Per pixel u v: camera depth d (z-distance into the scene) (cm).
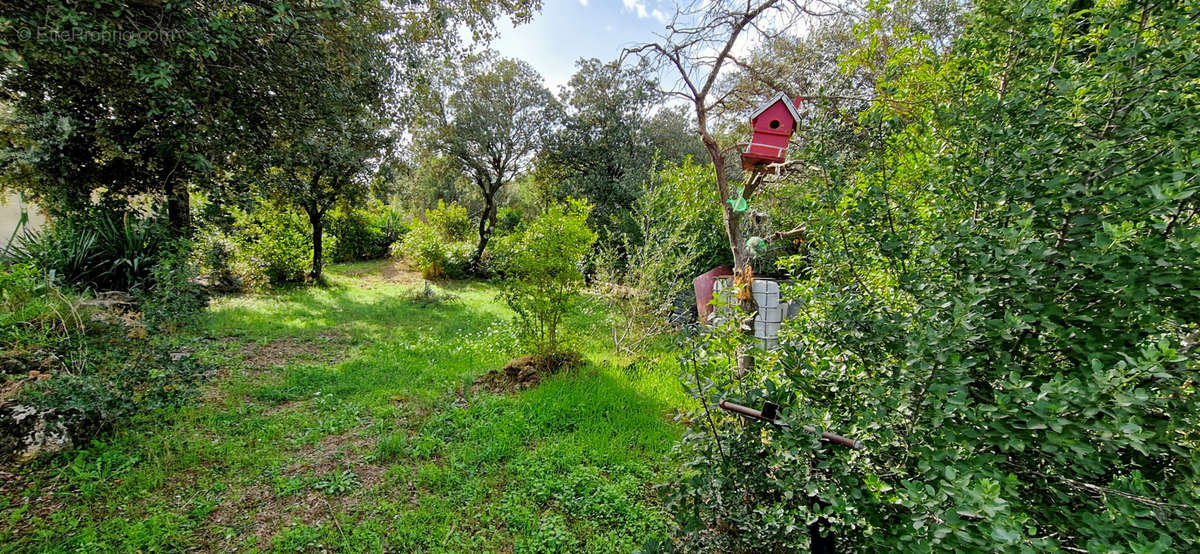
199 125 398
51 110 436
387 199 1356
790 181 330
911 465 143
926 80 189
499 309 871
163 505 257
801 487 160
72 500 256
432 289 1032
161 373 372
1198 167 113
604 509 263
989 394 138
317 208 1098
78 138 513
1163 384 119
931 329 127
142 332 369
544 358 495
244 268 952
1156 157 121
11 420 284
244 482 283
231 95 406
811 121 192
